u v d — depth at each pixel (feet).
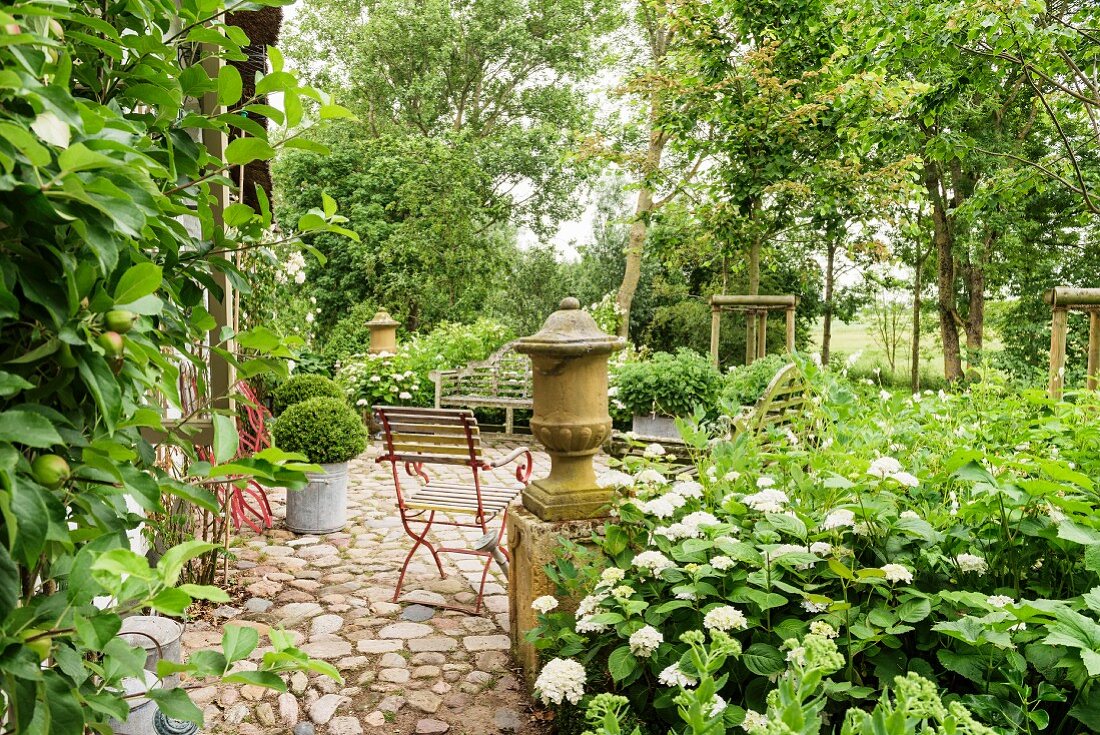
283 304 24.76
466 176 60.44
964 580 6.88
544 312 68.23
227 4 4.91
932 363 73.67
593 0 62.49
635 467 9.19
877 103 29.22
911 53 25.72
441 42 62.80
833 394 9.60
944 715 3.59
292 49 66.18
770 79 29.25
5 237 3.09
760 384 24.50
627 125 38.86
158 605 2.89
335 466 17.15
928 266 64.18
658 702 6.63
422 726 9.07
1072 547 6.40
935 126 46.85
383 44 63.46
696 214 35.70
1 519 2.85
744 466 8.67
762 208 33.45
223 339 4.89
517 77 65.77
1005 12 23.56
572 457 10.08
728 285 57.88
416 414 13.12
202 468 3.96
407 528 13.62
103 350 3.19
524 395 32.32
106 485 3.90
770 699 3.85
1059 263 53.83
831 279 64.85
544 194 62.95
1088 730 5.68
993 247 54.65
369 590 13.65
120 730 7.16
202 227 5.22
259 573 14.19
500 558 12.93
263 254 6.29
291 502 17.04
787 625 6.40
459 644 11.40
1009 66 27.17
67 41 4.05
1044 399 9.43
